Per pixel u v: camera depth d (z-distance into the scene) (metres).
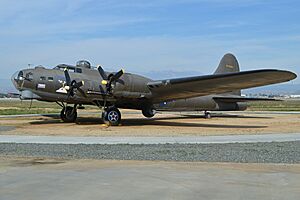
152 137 16.39
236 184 7.18
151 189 6.73
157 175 8.05
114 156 10.98
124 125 23.17
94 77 21.84
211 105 29.31
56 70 21.39
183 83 20.38
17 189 6.66
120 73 21.25
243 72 17.62
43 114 34.72
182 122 26.56
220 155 11.33
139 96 22.08
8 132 18.17
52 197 6.11
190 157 10.88
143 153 11.62
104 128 20.69
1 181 7.31
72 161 9.98
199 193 6.45
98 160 10.21
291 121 27.98
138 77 22.11
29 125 22.36
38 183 7.15
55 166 9.14
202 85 20.69
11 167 8.95
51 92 21.12
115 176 7.91
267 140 15.63
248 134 18.09
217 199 6.05
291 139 16.05
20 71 20.98
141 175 8.04
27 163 9.57
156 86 21.50
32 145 13.39
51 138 15.66
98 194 6.34
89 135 17.03
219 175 8.09
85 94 21.36
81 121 25.72
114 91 21.42
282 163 9.98
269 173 8.38
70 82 21.19
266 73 17.36
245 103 31.16
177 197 6.18
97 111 44.44
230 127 22.38
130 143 14.23
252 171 8.63
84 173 8.23
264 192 6.54
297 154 11.68
